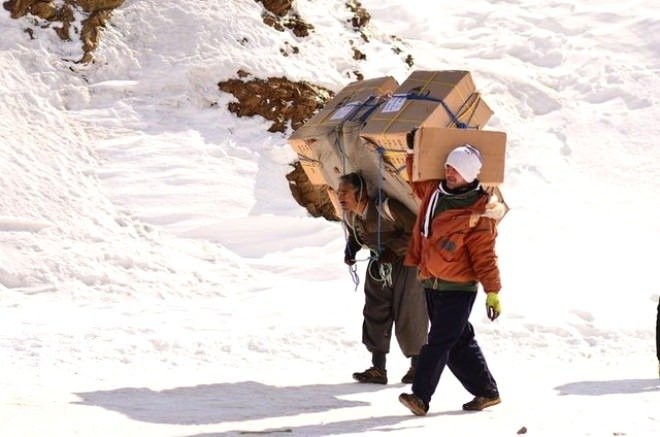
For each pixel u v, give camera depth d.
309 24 38.44
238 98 34.19
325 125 16.17
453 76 15.09
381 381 16.08
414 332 15.66
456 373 13.47
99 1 35.84
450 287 12.90
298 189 31.80
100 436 10.73
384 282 15.73
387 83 16.67
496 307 12.65
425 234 12.92
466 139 13.43
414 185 13.48
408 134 13.51
